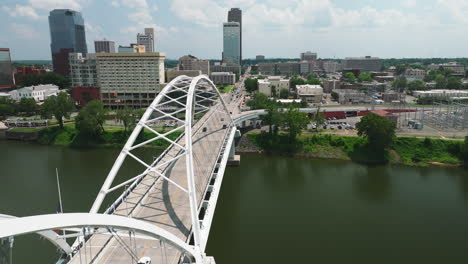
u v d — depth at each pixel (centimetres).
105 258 4150
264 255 5694
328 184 9194
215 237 6281
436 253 5856
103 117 13775
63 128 14425
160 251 4350
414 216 7219
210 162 7556
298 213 7300
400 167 10775
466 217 7169
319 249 5906
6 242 2272
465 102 18188
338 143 12181
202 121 12600
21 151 12625
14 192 8106
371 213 7331
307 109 16650
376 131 11175
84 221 2791
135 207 5422
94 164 10612
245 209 7488
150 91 19088
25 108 17250
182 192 6062
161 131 14000
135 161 10950
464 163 10781
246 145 12962
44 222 2458
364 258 5662
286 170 10500
